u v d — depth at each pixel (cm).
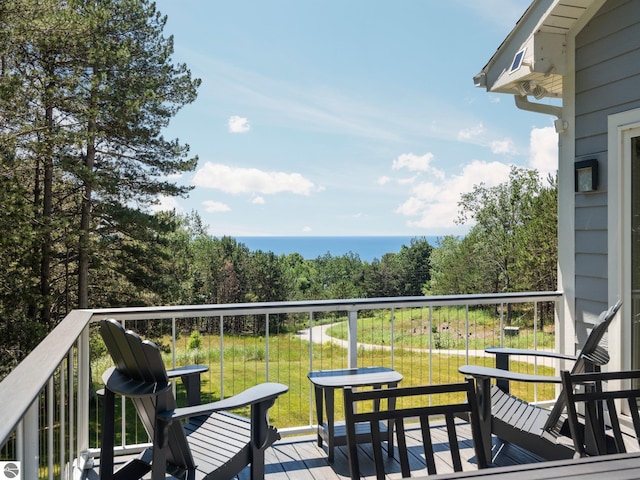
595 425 189
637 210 345
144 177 1228
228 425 273
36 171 1088
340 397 723
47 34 975
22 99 955
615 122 354
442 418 402
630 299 350
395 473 294
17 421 108
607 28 356
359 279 3388
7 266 1004
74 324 254
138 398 219
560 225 411
